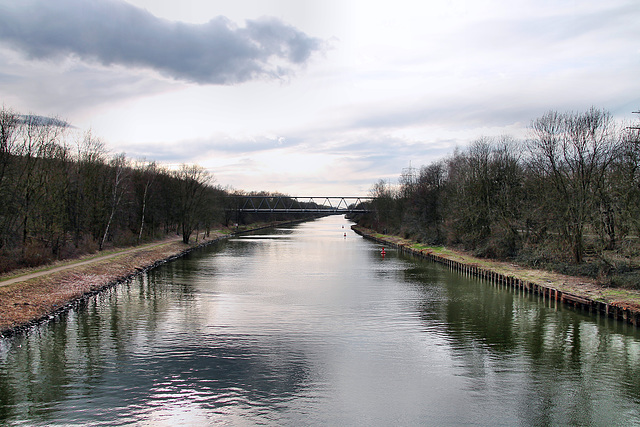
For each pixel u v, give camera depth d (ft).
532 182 172.76
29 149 156.35
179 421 53.26
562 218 149.69
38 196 159.12
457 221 231.30
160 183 288.71
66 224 182.70
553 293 120.88
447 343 84.64
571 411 57.11
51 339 84.43
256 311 108.37
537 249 168.45
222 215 415.64
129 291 134.31
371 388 63.57
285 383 64.95
